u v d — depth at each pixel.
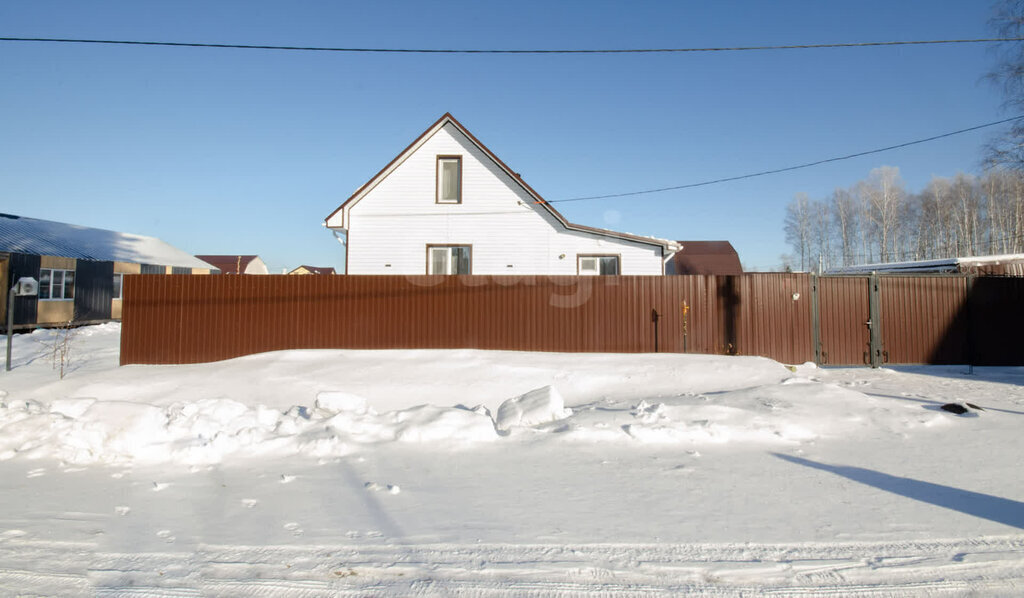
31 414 7.05
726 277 12.02
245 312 11.88
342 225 16.91
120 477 5.24
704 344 11.97
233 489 4.88
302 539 3.84
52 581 3.30
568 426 6.61
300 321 11.91
